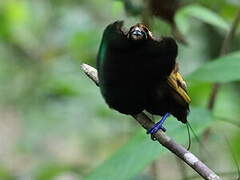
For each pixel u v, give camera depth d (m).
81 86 13.48
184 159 6.21
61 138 15.17
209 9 10.79
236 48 11.73
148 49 5.92
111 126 13.45
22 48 14.88
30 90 14.05
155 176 10.38
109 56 6.01
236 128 12.23
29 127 13.70
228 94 12.85
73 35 13.39
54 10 14.98
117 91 6.21
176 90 6.31
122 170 7.18
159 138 6.51
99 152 14.07
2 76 14.43
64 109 13.50
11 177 12.98
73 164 13.18
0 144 17.25
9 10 14.88
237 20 9.62
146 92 6.21
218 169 12.59
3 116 17.94
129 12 10.19
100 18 14.73
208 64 8.05
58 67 13.87
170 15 9.91
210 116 7.70
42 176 12.62
